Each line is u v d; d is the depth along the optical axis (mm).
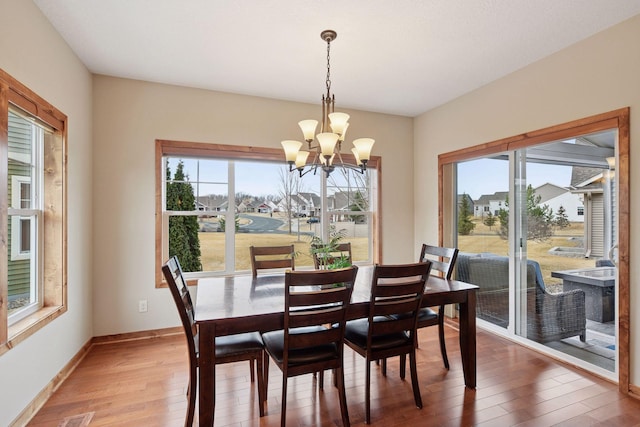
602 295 2562
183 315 1823
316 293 1811
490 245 3555
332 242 2742
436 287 2441
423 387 2383
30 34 2053
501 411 2092
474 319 2406
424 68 3090
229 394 2303
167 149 3424
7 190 1875
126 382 2449
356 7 2176
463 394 2289
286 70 3111
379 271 1966
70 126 2654
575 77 2645
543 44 2664
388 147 4434
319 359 1896
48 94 2291
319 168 4148
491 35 2525
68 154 2602
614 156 2447
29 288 2293
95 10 2195
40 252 2404
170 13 2238
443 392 2314
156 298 3379
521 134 3090
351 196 4352
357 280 2730
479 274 3693
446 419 2008
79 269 2828
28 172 2277
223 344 2043
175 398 2240
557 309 2893
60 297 2482
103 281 3197
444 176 4109
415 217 4547
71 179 2664
